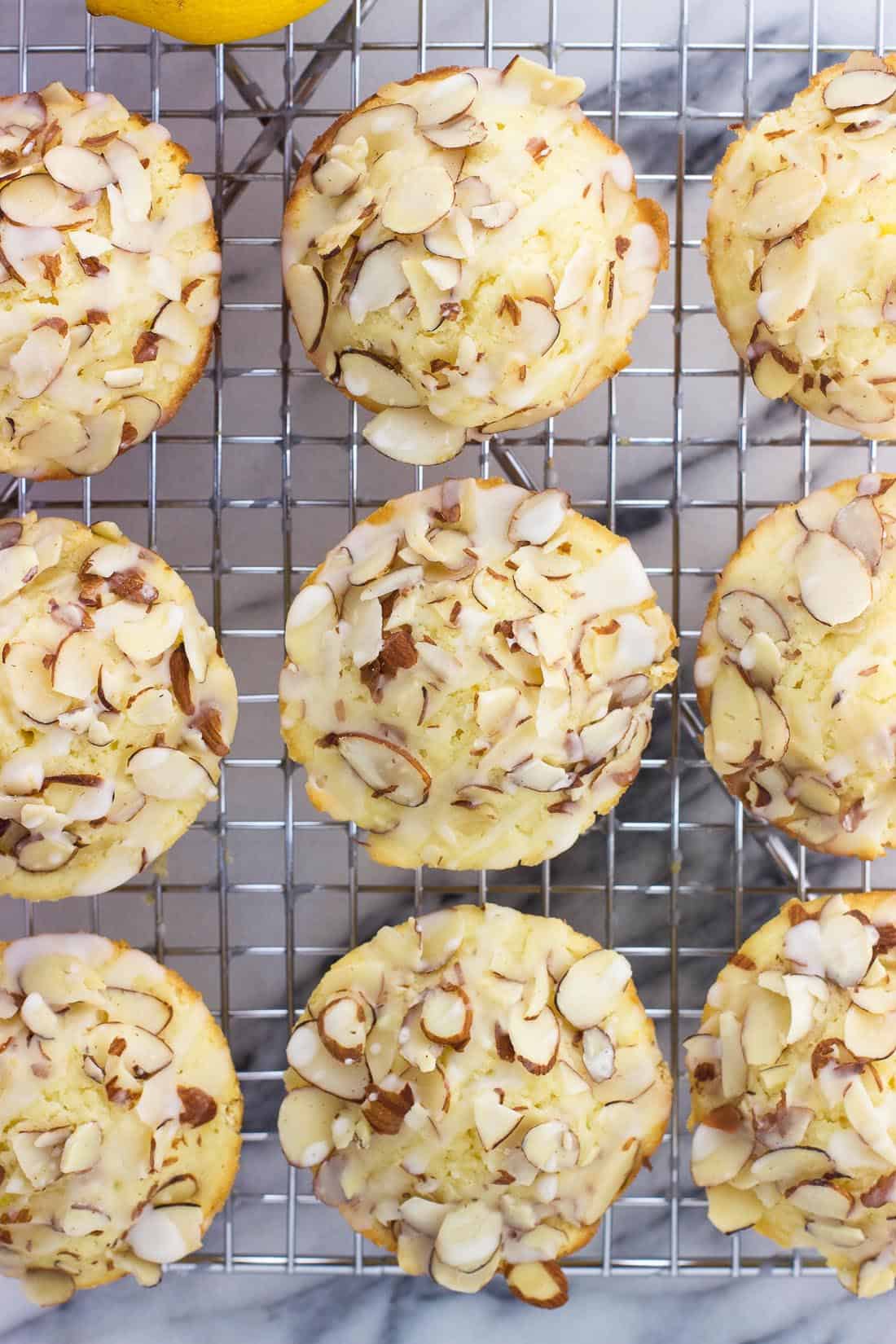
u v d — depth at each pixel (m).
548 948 0.57
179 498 0.61
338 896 0.61
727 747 0.57
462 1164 0.56
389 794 0.56
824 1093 0.55
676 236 0.58
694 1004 0.61
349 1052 0.56
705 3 0.60
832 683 0.56
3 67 0.60
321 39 0.60
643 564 0.61
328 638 0.56
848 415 0.56
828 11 0.60
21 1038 0.56
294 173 0.59
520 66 0.56
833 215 0.56
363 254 0.55
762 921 0.61
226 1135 0.57
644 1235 0.61
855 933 0.56
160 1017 0.57
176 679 0.56
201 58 0.60
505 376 0.55
